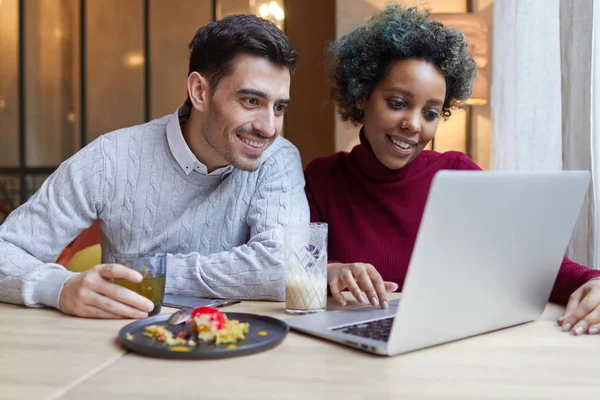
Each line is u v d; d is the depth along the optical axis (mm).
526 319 973
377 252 1491
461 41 1424
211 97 1259
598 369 732
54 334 900
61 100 3691
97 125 3684
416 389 658
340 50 1544
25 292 1092
